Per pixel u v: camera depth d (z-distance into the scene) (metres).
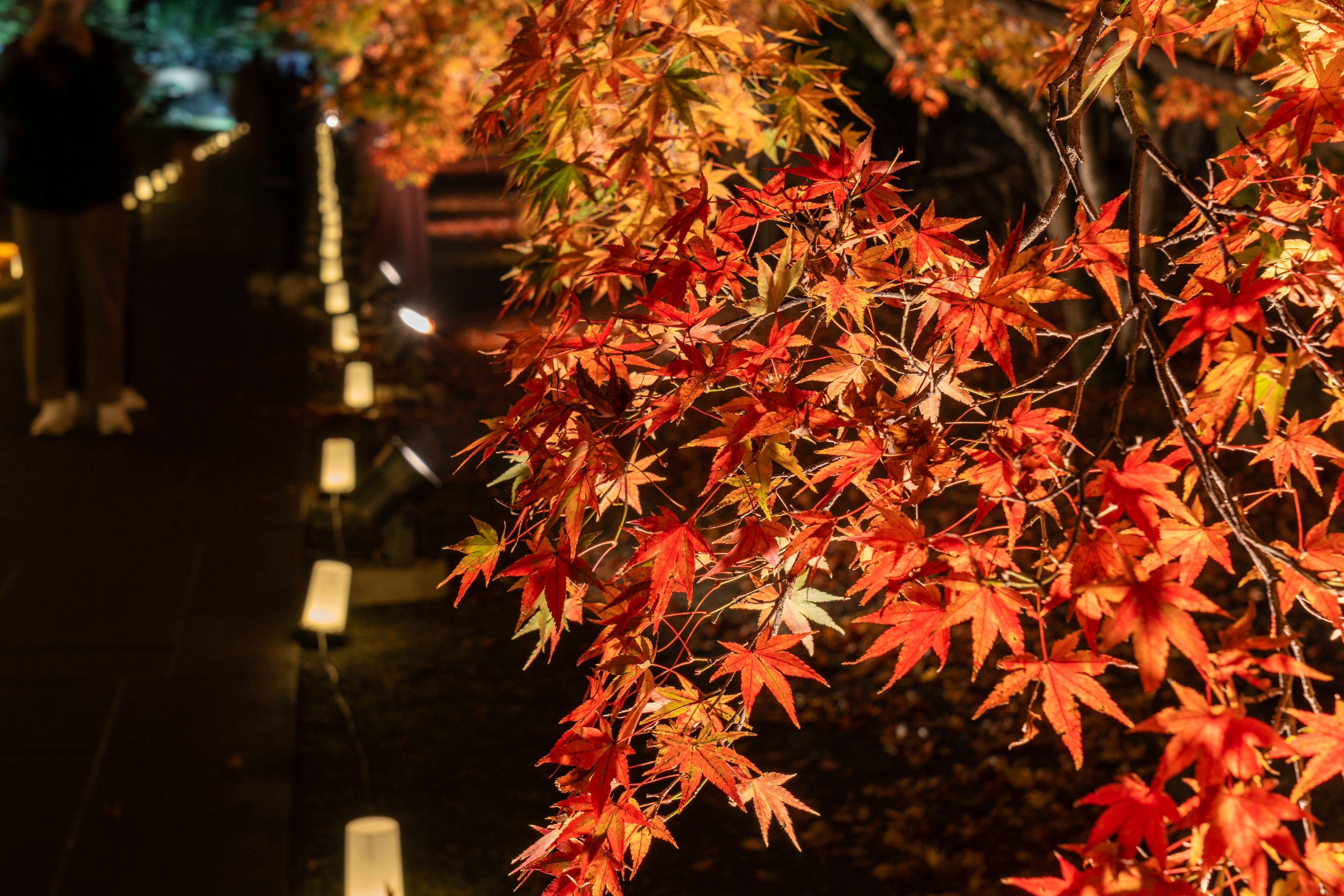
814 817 4.77
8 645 5.82
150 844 4.34
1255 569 1.29
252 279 14.59
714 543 1.63
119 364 8.97
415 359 10.50
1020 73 7.74
